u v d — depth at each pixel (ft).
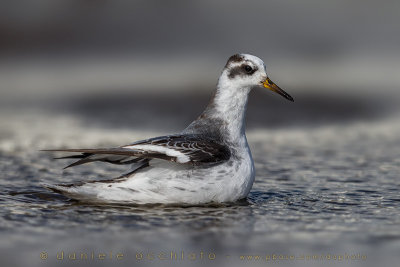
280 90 34.91
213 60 96.07
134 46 102.68
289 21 110.83
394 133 58.44
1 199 32.76
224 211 30.89
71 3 113.60
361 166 43.39
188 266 23.61
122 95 77.05
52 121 63.16
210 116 34.35
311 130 60.29
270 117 66.33
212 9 115.44
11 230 27.35
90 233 27.12
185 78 86.02
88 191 31.32
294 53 99.04
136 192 31.24
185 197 31.35
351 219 29.81
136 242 26.08
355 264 23.79
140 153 29.81
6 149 48.01
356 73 89.86
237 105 34.27
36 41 102.42
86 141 52.24
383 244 26.02
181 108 70.33
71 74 90.89
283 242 26.25
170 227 28.09
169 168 31.22
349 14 114.21
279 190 36.09
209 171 31.27
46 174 39.19
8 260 23.80
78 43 103.86
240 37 104.58
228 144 33.27
